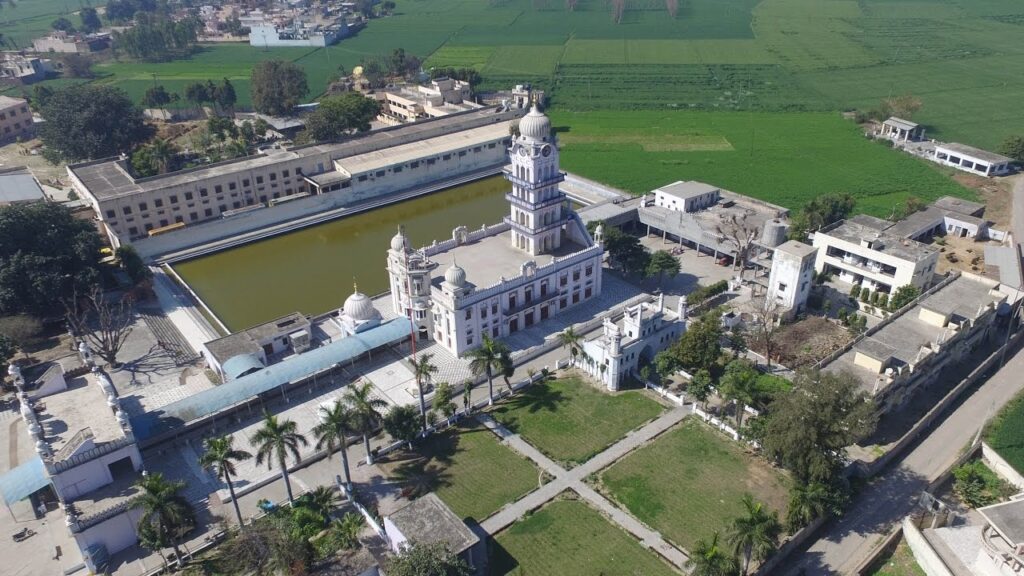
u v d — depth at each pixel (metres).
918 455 109.56
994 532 86.69
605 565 91.31
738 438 113.31
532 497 102.75
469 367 128.62
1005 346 130.75
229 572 90.94
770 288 149.12
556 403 123.62
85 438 94.94
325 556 89.06
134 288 161.50
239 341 134.88
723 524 97.06
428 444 114.56
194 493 104.38
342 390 127.88
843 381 100.25
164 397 126.50
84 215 184.88
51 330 148.62
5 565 92.62
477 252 153.75
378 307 154.88
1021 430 111.81
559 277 147.50
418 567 80.56
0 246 142.88
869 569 90.06
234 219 193.88
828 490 94.81
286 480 97.81
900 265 148.12
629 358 127.81
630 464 108.88
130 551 95.56
